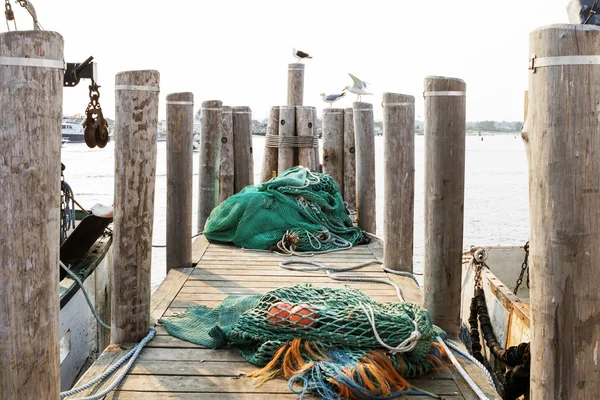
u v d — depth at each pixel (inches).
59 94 101.2
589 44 96.7
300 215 316.8
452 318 187.2
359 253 299.4
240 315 180.5
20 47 95.7
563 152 99.0
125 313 175.9
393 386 149.7
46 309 101.5
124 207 173.5
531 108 103.5
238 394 146.9
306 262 275.6
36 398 101.2
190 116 255.1
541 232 103.0
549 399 104.9
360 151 345.1
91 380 150.9
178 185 257.4
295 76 431.2
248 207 309.1
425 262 189.3
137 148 172.4
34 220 98.9
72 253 239.5
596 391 103.2
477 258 254.2
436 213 184.2
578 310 101.3
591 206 99.3
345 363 150.1
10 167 96.9
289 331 160.9
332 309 164.2
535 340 106.4
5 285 98.0
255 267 268.1
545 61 99.3
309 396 146.0
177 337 181.0
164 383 152.3
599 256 100.6
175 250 262.1
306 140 418.9
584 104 97.6
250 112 404.5
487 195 814.5
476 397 147.9
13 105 96.0
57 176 102.4
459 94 179.5
